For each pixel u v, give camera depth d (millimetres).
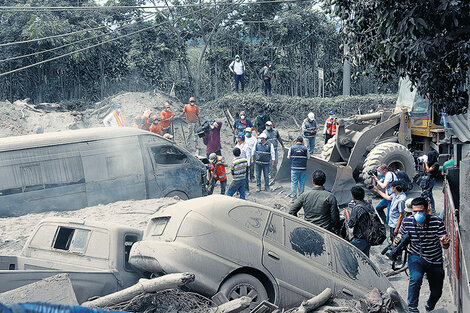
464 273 5359
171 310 4598
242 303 4547
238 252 5191
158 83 26375
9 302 3797
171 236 5105
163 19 26094
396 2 6191
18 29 22984
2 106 18516
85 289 4938
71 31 23594
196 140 19125
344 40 7484
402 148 13727
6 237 8164
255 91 28078
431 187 11117
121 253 5555
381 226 7523
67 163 10109
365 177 13562
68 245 5754
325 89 29719
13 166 9617
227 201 5527
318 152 19531
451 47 6562
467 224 5664
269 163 14289
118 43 25469
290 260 5551
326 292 5504
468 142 6711
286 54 28703
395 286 8320
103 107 21234
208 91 28234
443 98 7555
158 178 11102
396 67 7051
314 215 7488
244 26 28344
